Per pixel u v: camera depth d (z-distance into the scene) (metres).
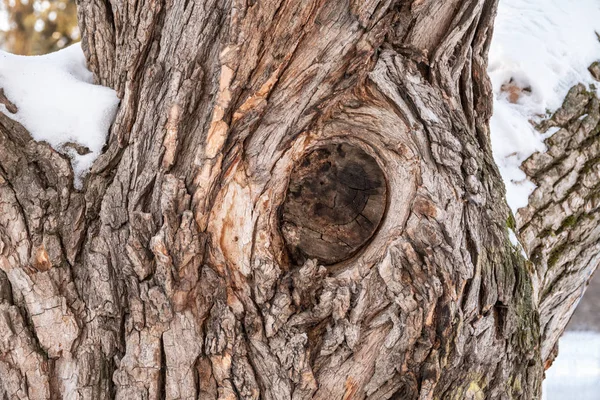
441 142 1.93
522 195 2.24
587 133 2.33
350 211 1.96
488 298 1.95
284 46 1.89
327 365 1.93
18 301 1.93
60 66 2.04
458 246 1.92
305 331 1.93
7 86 1.98
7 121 1.96
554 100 2.35
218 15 1.90
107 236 1.94
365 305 1.92
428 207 1.91
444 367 1.93
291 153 1.94
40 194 1.95
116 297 1.94
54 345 1.93
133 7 1.96
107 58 2.03
